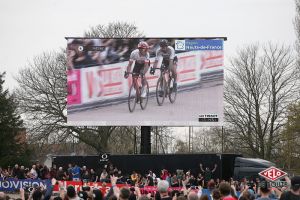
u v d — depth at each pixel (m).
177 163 39.69
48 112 59.81
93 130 60.31
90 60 43.09
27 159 56.47
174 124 42.56
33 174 39.56
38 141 59.22
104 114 42.91
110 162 39.72
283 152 59.38
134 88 42.84
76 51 43.19
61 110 60.22
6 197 15.14
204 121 42.44
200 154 39.72
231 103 64.06
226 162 39.66
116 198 13.50
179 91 42.69
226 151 66.06
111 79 43.00
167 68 42.75
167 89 42.66
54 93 60.38
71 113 42.91
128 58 43.03
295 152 58.25
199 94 42.59
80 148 72.75
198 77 42.66
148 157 39.88
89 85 43.00
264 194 14.12
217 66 42.69
